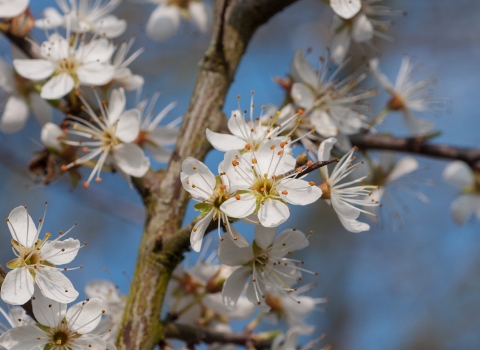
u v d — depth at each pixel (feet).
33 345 0.83
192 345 0.90
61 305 0.84
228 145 0.86
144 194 0.91
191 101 0.93
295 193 0.83
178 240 0.87
